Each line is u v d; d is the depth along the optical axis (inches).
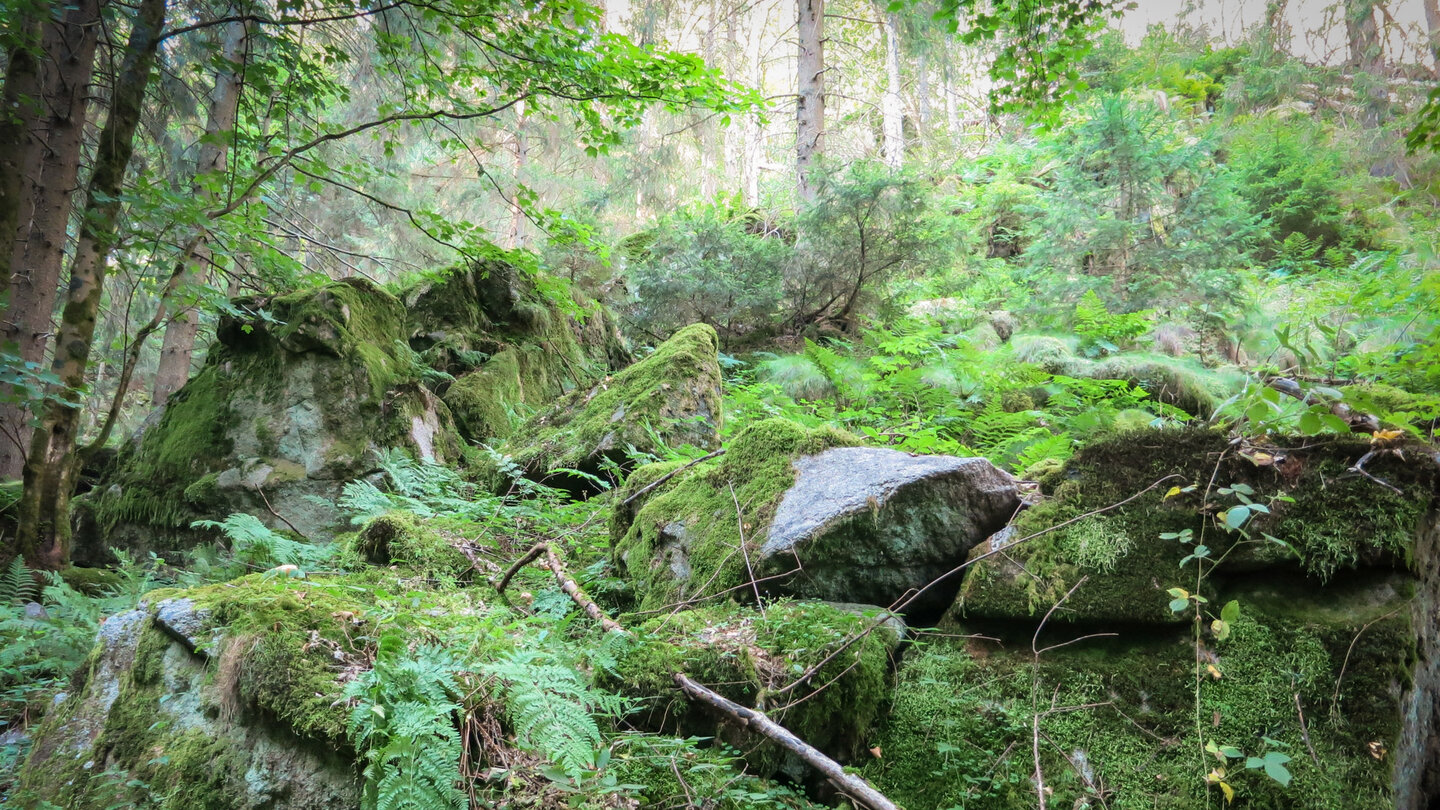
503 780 81.8
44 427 190.5
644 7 631.8
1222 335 298.0
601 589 143.2
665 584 134.0
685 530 136.2
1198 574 98.9
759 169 856.3
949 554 117.9
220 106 340.2
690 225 355.3
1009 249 473.7
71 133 238.7
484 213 593.3
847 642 102.4
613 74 243.6
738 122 770.8
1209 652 95.5
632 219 689.0
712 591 122.6
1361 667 89.1
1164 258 300.2
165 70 306.8
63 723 100.7
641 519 147.6
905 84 812.0
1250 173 439.2
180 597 104.2
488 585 142.2
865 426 231.9
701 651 103.5
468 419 249.6
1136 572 101.8
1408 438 99.0
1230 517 91.1
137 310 387.2
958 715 100.5
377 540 152.3
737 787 89.4
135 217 203.0
